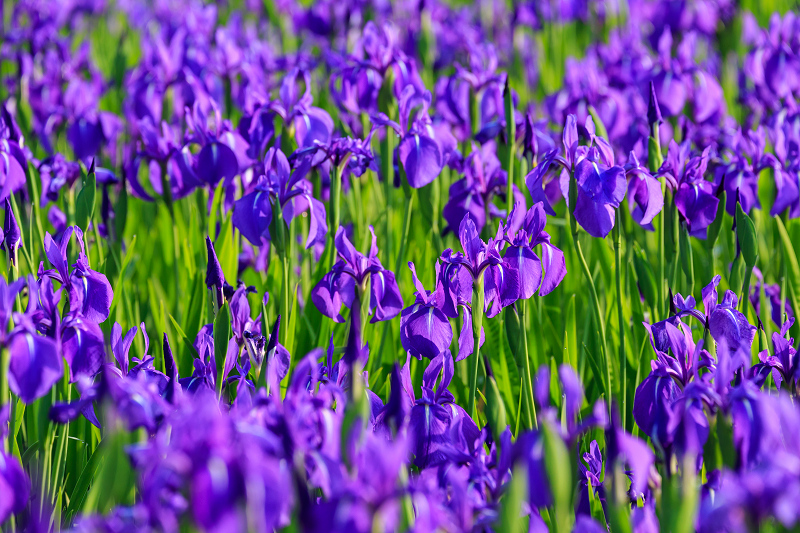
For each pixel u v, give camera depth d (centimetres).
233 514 233
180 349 581
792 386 396
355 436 279
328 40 1258
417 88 724
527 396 473
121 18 1730
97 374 425
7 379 326
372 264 471
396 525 293
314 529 247
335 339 592
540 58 1346
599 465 399
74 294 419
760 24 1385
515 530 265
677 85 835
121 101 1159
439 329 420
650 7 1449
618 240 504
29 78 981
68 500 448
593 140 482
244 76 954
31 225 615
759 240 706
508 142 612
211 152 656
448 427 394
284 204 532
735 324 436
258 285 689
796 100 907
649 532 320
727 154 740
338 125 807
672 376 382
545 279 458
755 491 239
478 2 1560
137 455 265
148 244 766
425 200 645
